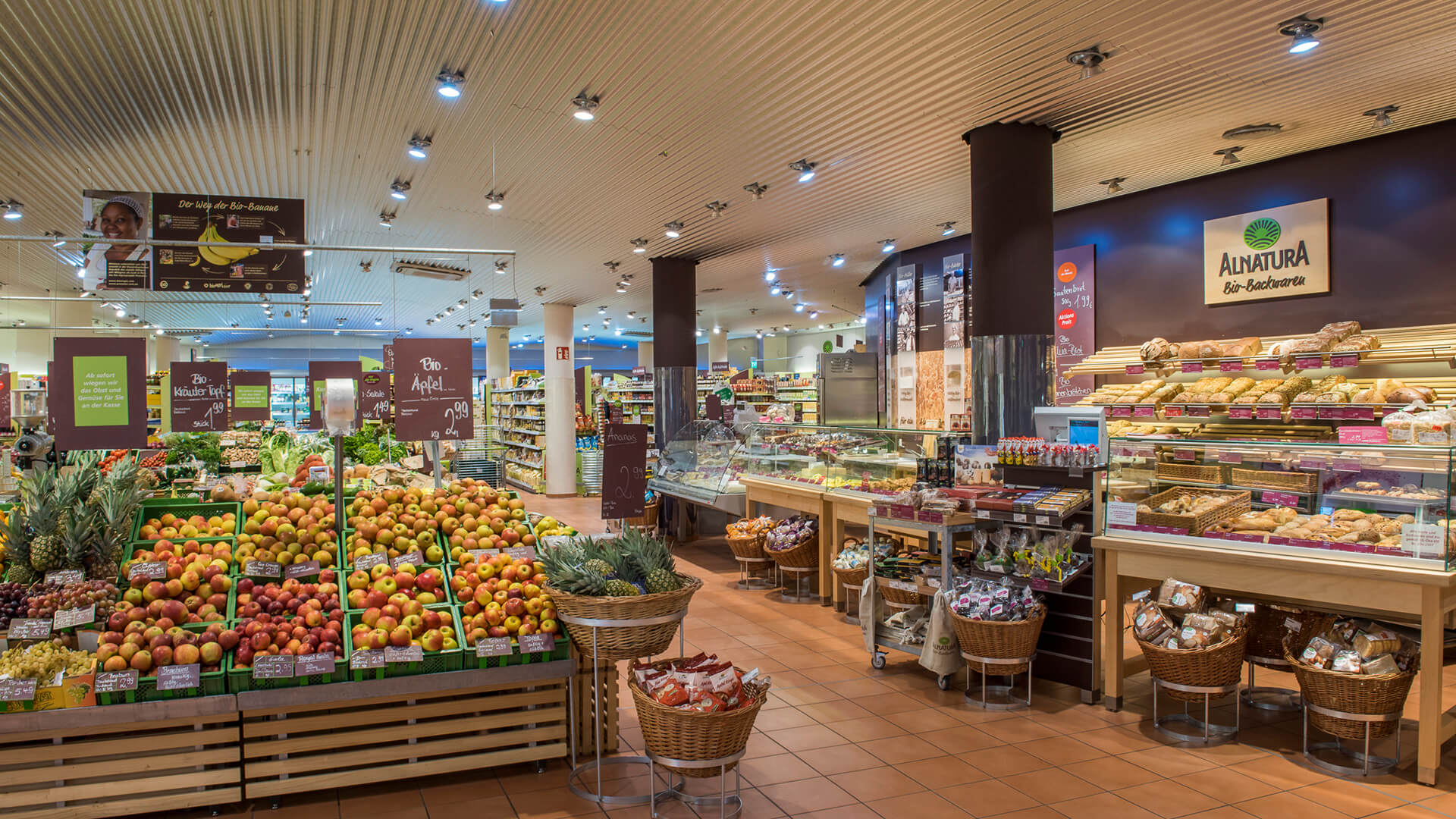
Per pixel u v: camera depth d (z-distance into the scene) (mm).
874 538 5527
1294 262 7227
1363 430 5445
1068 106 5992
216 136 6855
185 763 3154
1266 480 4078
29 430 8398
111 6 4672
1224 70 5320
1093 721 4254
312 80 5727
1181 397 6980
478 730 3549
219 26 4914
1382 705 3551
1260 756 3797
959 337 10617
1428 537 3488
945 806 3301
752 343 29484
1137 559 4316
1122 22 4680
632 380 18203
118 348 4293
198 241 6578
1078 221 9086
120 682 3029
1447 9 4473
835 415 11422
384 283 15297
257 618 3375
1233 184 7664
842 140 6773
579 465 15820
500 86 5766
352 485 4594
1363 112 6125
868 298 14250
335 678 3281
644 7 4637
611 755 3867
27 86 5750
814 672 5055
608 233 10305
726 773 3627
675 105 6020
